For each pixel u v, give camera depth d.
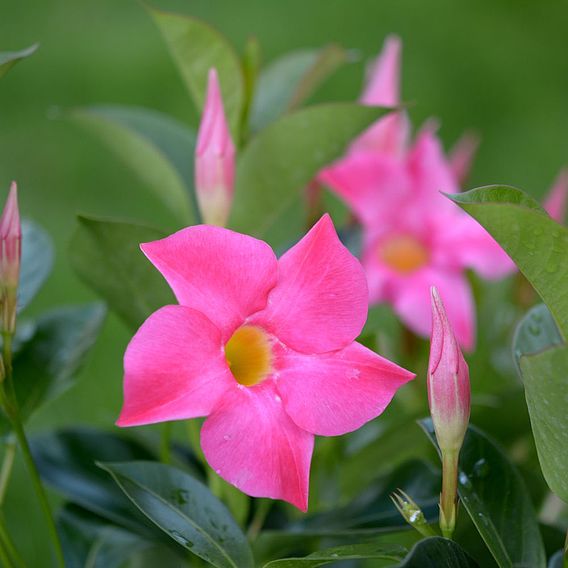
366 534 0.88
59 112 0.96
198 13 2.96
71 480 0.91
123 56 2.71
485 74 2.77
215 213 0.90
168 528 0.84
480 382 1.04
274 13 2.96
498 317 1.06
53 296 1.77
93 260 0.88
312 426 0.82
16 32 2.84
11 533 1.30
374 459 0.95
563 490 0.82
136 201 2.17
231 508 0.90
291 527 0.90
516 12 3.06
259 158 0.93
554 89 2.71
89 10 2.97
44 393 0.92
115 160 2.31
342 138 0.93
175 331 0.81
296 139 0.93
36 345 0.93
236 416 0.82
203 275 0.82
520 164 2.34
